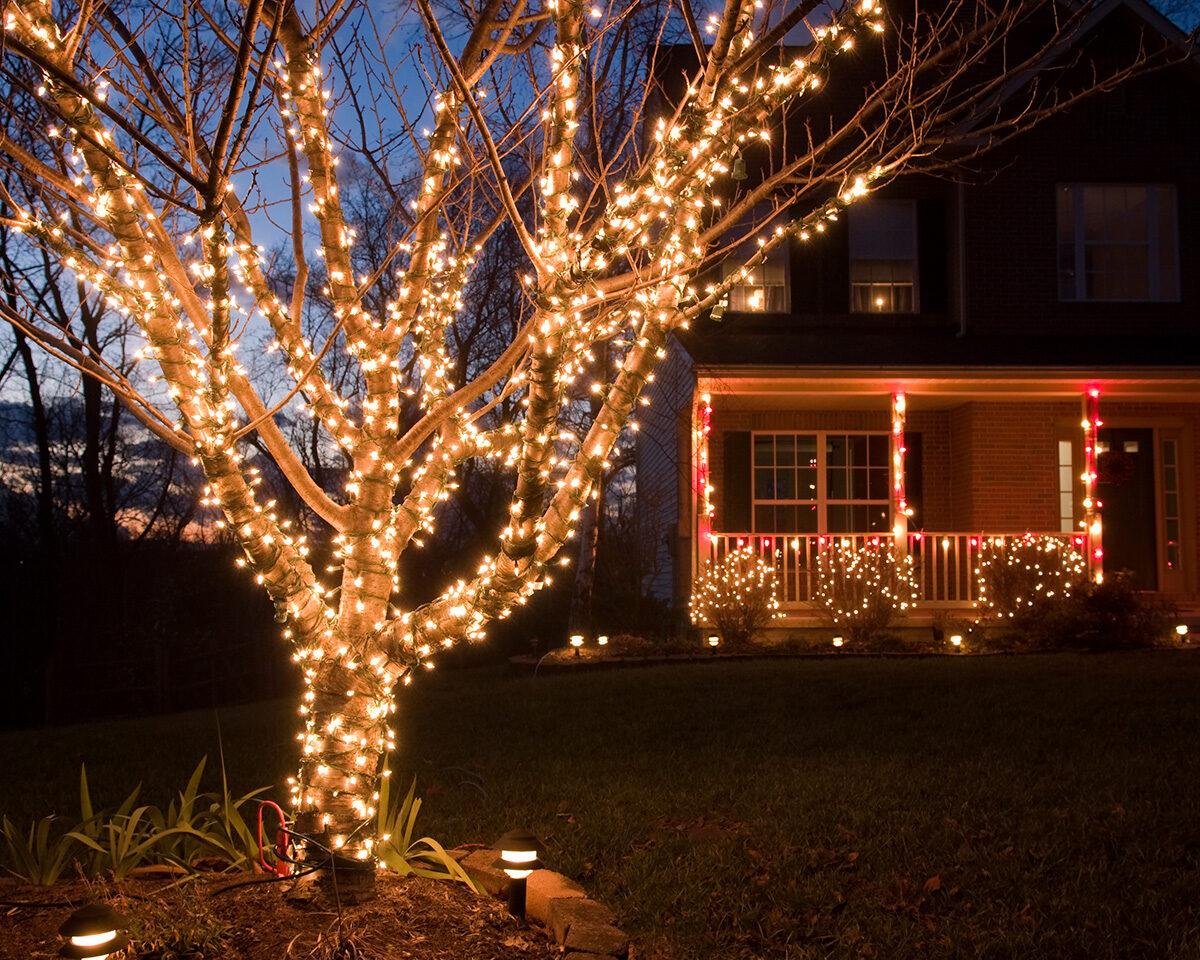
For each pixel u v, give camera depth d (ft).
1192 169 51.85
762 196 11.95
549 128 11.96
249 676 50.93
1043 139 51.29
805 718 28.91
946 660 41.24
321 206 12.91
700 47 10.44
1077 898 14.62
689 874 15.92
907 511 46.70
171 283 12.23
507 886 13.34
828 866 16.31
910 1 42.96
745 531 51.70
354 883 12.07
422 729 30.22
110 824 13.89
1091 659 40.19
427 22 8.73
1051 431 49.78
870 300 52.13
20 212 10.43
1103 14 50.21
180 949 10.76
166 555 73.92
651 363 11.53
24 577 61.05
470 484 81.15
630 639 47.65
